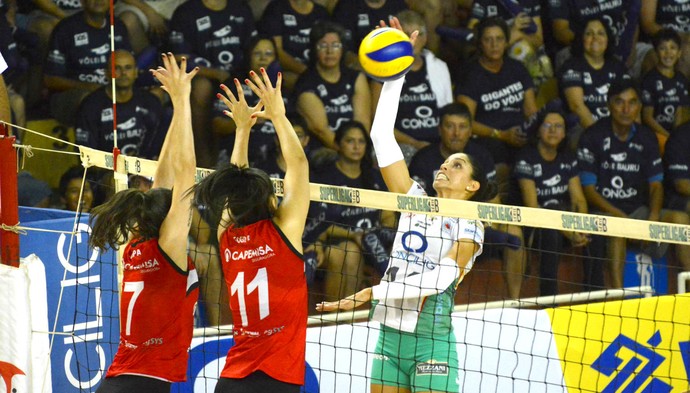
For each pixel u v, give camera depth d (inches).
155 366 301.0
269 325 289.3
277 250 290.4
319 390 405.7
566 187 677.3
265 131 613.6
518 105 674.8
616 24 704.4
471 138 665.0
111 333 394.3
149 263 300.2
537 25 690.2
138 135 598.9
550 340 431.2
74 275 385.7
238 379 288.8
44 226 378.9
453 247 349.7
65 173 585.0
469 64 671.8
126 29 600.7
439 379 344.5
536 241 647.8
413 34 365.4
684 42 727.7
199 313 552.1
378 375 356.8
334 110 630.5
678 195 708.7
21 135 580.1
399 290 339.3
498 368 425.4
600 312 438.0
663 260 672.4
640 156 695.1
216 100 618.8
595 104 692.7
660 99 717.9
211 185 290.0
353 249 609.3
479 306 469.7
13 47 575.8
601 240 655.8
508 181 673.0
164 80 308.0
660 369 443.5
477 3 679.7
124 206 299.7
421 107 649.0
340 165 625.6
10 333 337.7
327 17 647.1
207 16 615.8
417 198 339.9
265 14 633.6
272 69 626.2
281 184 345.4
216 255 559.2
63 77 589.3
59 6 592.1
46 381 356.5
